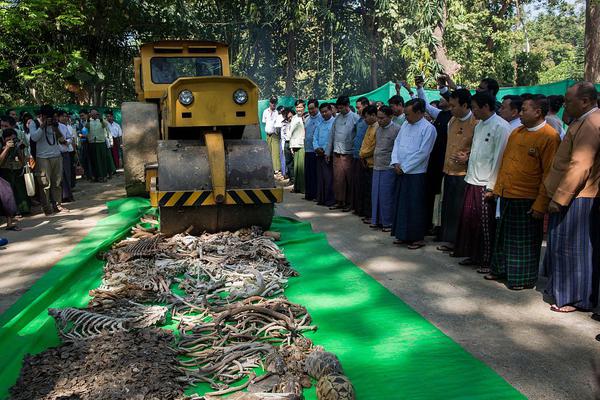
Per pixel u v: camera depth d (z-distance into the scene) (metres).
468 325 4.23
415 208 6.44
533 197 4.88
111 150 15.84
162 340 3.77
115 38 19.22
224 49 8.45
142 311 4.25
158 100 8.53
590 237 4.35
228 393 3.18
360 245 6.74
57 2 14.74
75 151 12.69
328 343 3.84
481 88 6.46
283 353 3.57
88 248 6.34
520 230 4.96
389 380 3.28
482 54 20.12
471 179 5.61
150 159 8.34
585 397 3.15
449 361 3.50
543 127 4.83
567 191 4.26
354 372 3.40
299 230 7.34
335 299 4.70
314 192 10.27
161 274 5.22
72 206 9.87
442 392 3.12
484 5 22.09
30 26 14.45
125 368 3.33
